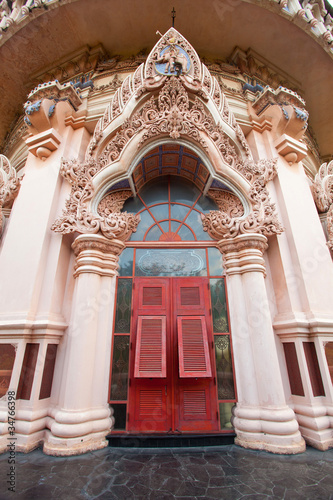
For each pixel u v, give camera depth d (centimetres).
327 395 401
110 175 496
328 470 307
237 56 766
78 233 487
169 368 439
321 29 705
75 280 465
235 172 512
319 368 416
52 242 470
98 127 553
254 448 367
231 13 686
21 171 679
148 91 548
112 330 457
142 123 518
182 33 740
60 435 351
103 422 388
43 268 452
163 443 382
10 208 595
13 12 698
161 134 516
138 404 418
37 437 370
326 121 882
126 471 305
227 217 504
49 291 434
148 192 583
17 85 802
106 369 426
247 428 382
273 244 504
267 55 768
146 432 402
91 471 303
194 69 570
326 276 491
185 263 514
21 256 462
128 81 576
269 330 423
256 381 411
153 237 540
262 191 507
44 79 798
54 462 324
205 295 486
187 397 425
